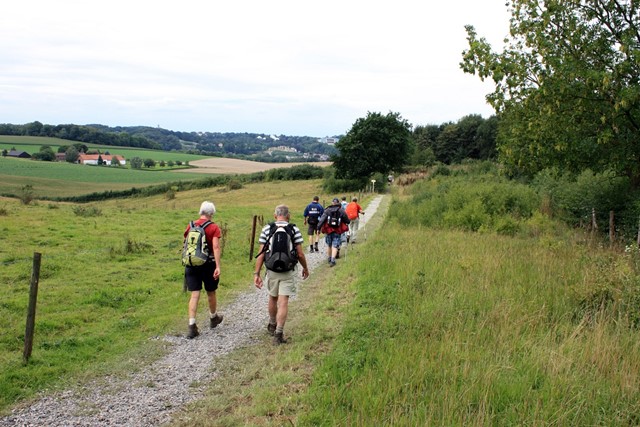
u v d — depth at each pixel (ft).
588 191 61.36
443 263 33.83
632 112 46.62
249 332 24.17
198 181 241.35
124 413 15.78
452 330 20.48
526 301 24.43
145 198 207.00
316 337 22.20
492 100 53.06
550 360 16.80
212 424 14.89
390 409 14.32
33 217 66.39
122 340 22.81
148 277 36.22
